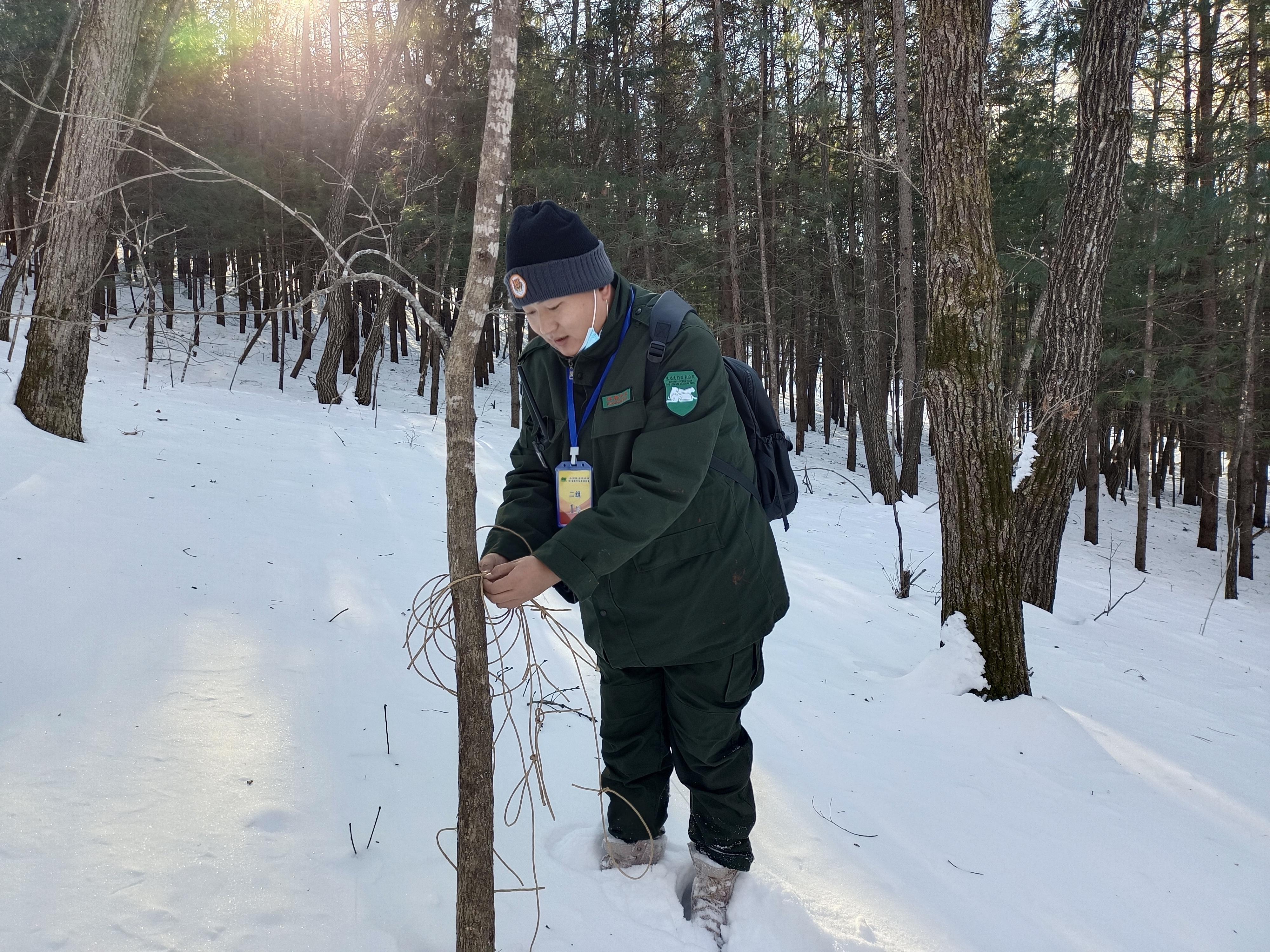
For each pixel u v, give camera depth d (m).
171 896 1.48
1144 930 1.99
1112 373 13.01
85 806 1.70
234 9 19.48
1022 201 13.77
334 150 18.88
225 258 19.33
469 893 1.21
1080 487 21.38
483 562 1.46
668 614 1.58
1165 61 11.87
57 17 12.92
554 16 17.78
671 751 1.85
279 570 3.55
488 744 1.22
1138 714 3.91
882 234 19.20
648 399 1.47
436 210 15.20
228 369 16.25
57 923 1.37
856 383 14.78
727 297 15.81
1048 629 5.71
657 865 1.88
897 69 12.70
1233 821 2.70
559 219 1.41
